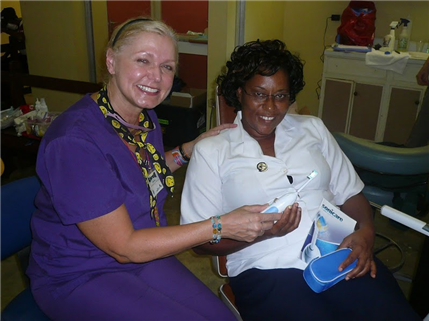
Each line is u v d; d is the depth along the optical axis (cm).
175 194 307
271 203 114
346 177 145
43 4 395
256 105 129
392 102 366
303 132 140
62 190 104
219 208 133
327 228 126
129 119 125
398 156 163
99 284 115
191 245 108
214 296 124
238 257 134
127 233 106
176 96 371
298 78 133
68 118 111
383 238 225
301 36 439
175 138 380
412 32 386
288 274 124
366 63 360
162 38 113
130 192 115
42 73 425
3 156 323
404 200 187
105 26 414
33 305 122
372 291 119
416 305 154
